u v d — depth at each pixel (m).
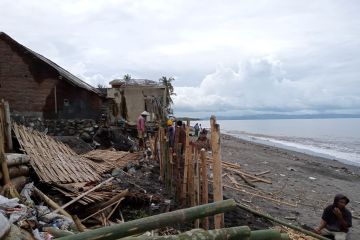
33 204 6.09
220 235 2.64
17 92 17.95
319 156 32.22
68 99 18.41
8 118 8.55
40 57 18.06
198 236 2.60
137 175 11.43
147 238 2.64
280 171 18.98
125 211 7.93
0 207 4.75
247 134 73.69
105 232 2.56
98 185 8.23
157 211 8.19
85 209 7.18
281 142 50.22
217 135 6.34
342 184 17.17
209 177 12.73
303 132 85.19
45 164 8.59
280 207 11.22
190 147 8.35
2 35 17.48
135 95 24.16
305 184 15.88
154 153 14.16
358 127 113.06
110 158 13.08
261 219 9.06
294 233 8.15
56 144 11.55
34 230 4.44
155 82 29.73
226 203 2.87
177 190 8.98
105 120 19.98
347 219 8.16
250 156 24.56
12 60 17.88
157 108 24.27
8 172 6.29
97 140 17.77
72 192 7.49
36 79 18.06
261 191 13.05
